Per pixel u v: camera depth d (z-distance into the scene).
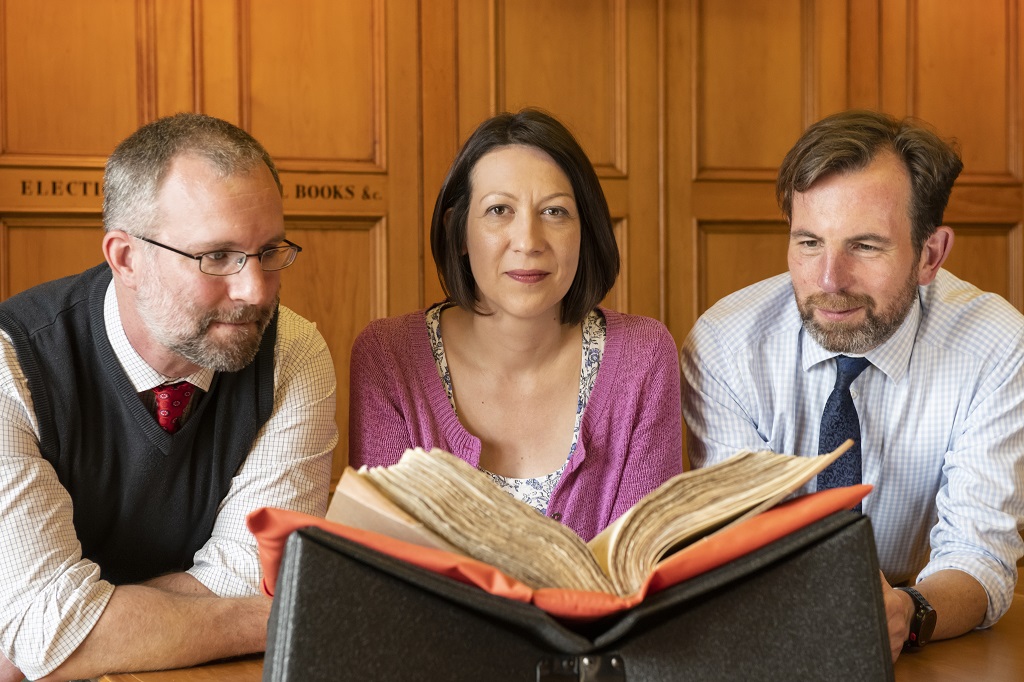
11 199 3.04
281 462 1.44
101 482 1.38
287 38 3.27
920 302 1.65
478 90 3.47
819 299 1.48
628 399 1.56
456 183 1.52
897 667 1.15
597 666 0.82
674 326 3.69
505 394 1.58
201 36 3.17
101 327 1.36
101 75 3.10
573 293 1.57
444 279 1.56
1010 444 1.54
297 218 3.30
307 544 0.76
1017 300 4.02
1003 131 3.99
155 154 1.24
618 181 3.61
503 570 0.83
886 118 1.47
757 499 0.88
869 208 1.43
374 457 1.52
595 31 3.57
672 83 3.64
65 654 1.20
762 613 0.83
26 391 1.31
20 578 1.25
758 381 1.67
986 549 1.42
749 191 3.74
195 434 1.41
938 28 3.89
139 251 1.26
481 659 0.79
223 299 1.26
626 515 0.88
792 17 3.75
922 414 1.62
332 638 0.76
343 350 3.39
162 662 1.20
